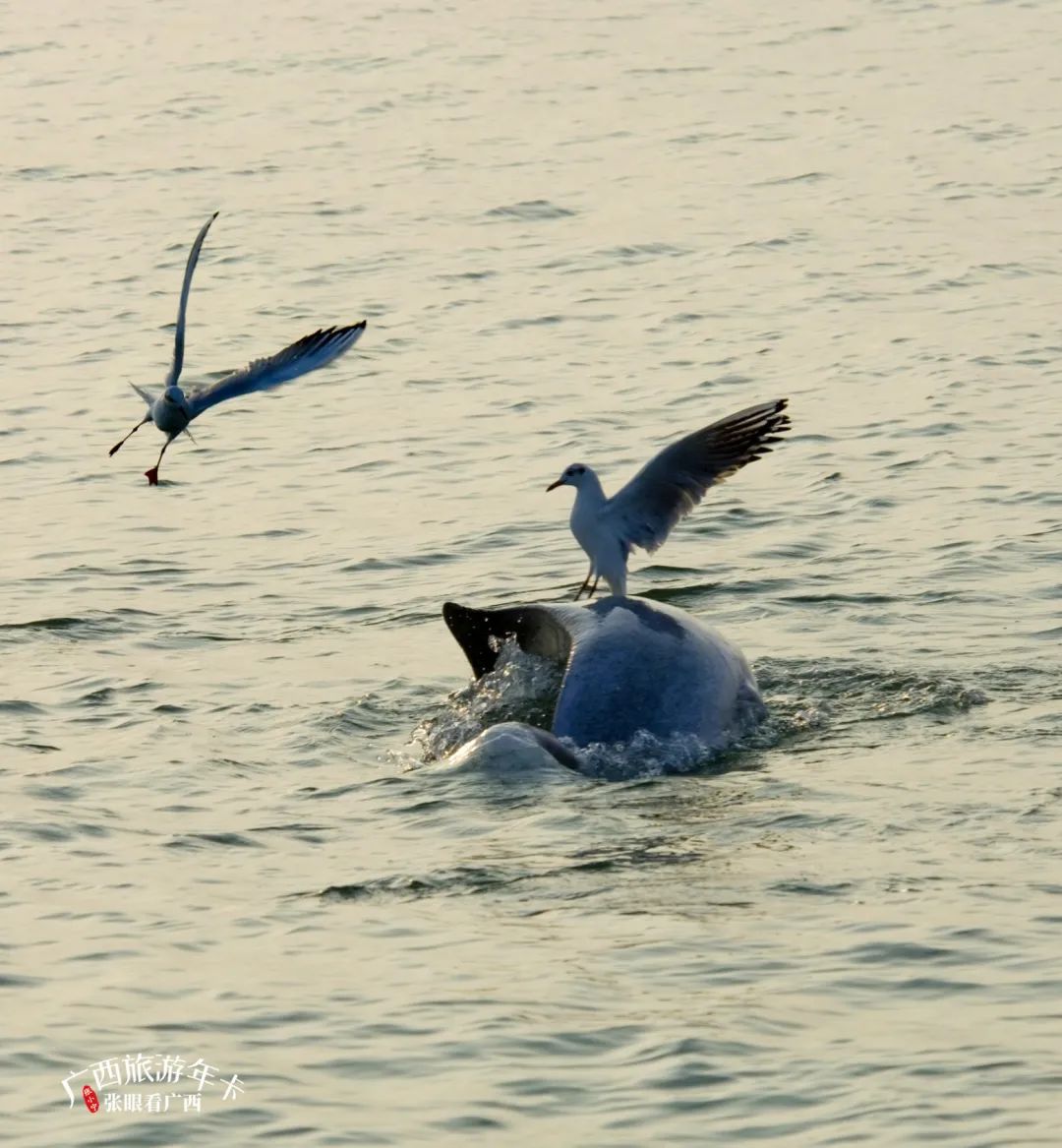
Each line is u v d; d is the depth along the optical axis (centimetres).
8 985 1061
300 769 1462
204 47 5888
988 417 2464
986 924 1114
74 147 4634
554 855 1259
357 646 1781
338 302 3250
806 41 5722
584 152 4400
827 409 2534
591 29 6028
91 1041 987
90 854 1283
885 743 1479
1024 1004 1008
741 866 1227
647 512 1559
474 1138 882
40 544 2123
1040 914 1128
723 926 1127
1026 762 1412
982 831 1273
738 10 6266
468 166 4303
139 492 2322
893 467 2281
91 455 2470
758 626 1789
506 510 2202
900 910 1141
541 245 3612
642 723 1480
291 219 3872
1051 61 5325
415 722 1580
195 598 1934
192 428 2603
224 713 1597
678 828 1304
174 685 1673
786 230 3638
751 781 1402
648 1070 942
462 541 2097
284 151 4531
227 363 2898
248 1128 894
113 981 1065
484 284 3341
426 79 5347
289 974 1073
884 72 5256
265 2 6606
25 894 1205
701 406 2577
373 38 5944
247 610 1895
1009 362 2720
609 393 2666
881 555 1981
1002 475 2230
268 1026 1002
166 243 3709
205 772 1450
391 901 1188
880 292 3164
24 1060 965
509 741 1442
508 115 4844
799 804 1344
